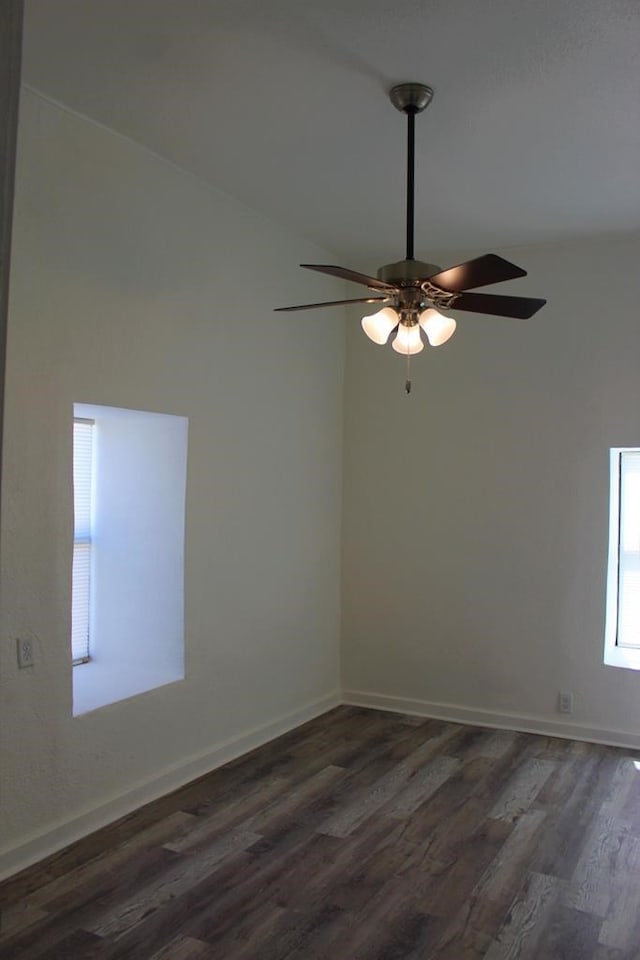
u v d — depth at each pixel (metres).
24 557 2.94
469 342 5.02
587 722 4.66
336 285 5.24
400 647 5.20
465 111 3.10
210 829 3.33
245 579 4.31
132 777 3.52
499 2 2.39
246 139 3.42
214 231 4.01
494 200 4.09
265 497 4.49
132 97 3.05
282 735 4.65
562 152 3.49
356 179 3.85
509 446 4.90
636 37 2.57
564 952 2.50
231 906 2.73
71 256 3.16
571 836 3.33
